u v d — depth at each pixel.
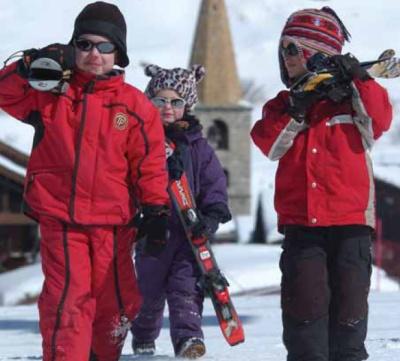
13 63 11.91
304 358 11.62
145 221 11.95
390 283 80.50
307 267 11.68
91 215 11.75
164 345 16.83
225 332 14.70
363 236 11.82
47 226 11.81
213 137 141.88
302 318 11.65
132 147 11.88
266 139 11.88
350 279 11.73
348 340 11.73
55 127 11.77
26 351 17.00
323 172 11.79
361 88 11.68
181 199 14.80
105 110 11.80
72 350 11.53
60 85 11.77
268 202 110.19
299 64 12.13
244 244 108.31
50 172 11.78
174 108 15.33
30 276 80.75
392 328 18.81
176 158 14.95
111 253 11.87
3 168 89.94
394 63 11.99
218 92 148.25
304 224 11.78
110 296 11.97
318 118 11.88
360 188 11.84
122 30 11.99
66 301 11.60
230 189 140.50
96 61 11.79
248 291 73.44
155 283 15.09
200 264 14.73
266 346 16.03
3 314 24.67
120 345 12.27
